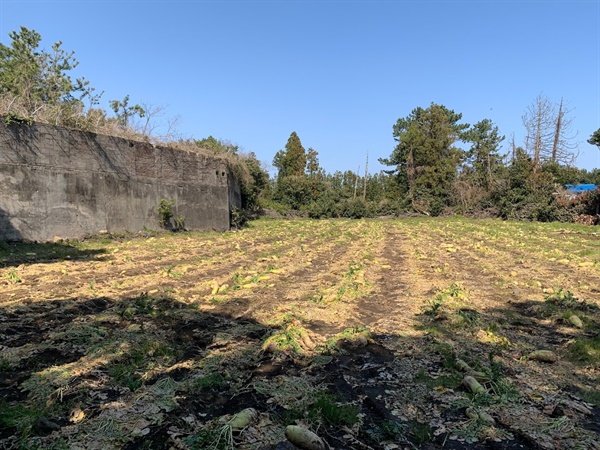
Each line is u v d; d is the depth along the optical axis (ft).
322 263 44.78
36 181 55.26
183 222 78.43
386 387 15.58
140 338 20.16
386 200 166.81
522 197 127.03
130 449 11.50
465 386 15.42
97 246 55.31
